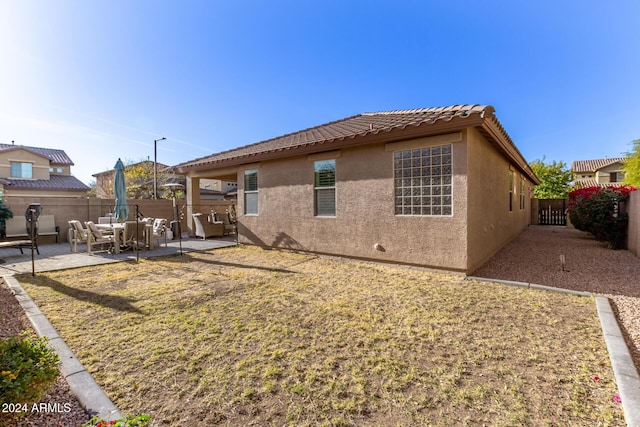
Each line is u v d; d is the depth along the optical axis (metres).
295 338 3.17
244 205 9.87
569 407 2.07
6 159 21.53
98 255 8.27
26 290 4.91
